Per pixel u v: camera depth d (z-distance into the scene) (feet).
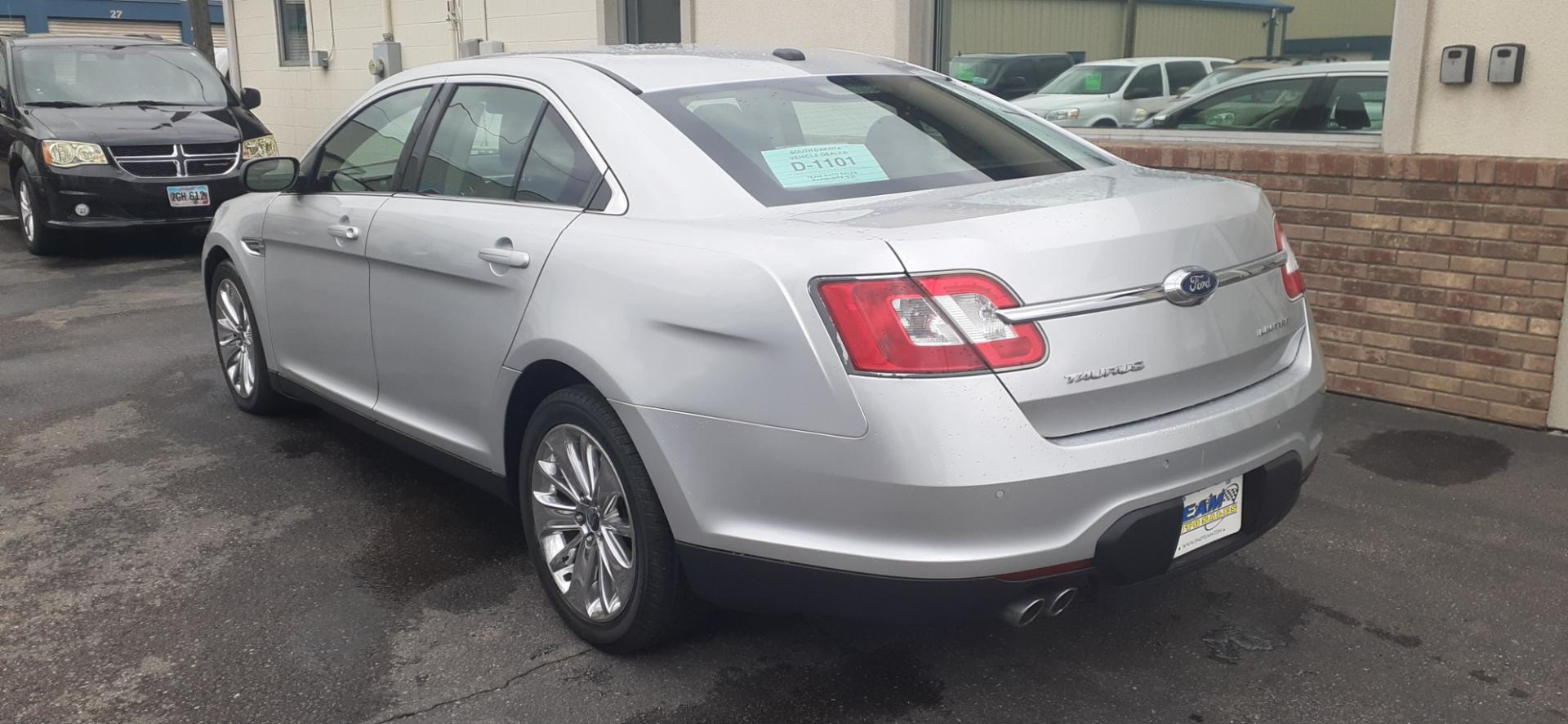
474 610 11.66
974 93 12.94
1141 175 11.07
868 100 11.76
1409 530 13.33
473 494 14.79
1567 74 15.74
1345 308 18.29
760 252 8.89
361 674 10.42
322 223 14.14
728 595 9.55
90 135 31.68
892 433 8.23
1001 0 22.98
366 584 12.24
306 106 44.68
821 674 10.35
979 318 8.25
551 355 10.36
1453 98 16.81
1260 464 9.61
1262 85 19.56
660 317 9.39
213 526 13.76
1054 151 11.76
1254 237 9.89
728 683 10.22
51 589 12.11
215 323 18.19
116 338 23.18
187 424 17.57
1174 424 8.94
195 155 32.58
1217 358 9.30
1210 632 11.06
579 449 10.63
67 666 10.56
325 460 15.98
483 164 12.21
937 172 10.69
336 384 14.66
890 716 9.70
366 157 14.08
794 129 10.93
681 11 28.22
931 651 10.74
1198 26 20.25
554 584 11.18
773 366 8.70
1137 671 10.37
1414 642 10.84
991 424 8.21
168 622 11.38
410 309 12.55
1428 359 17.57
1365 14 18.07
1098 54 21.79
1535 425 16.74
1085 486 8.45
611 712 9.80
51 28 95.20
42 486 15.05
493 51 35.29
